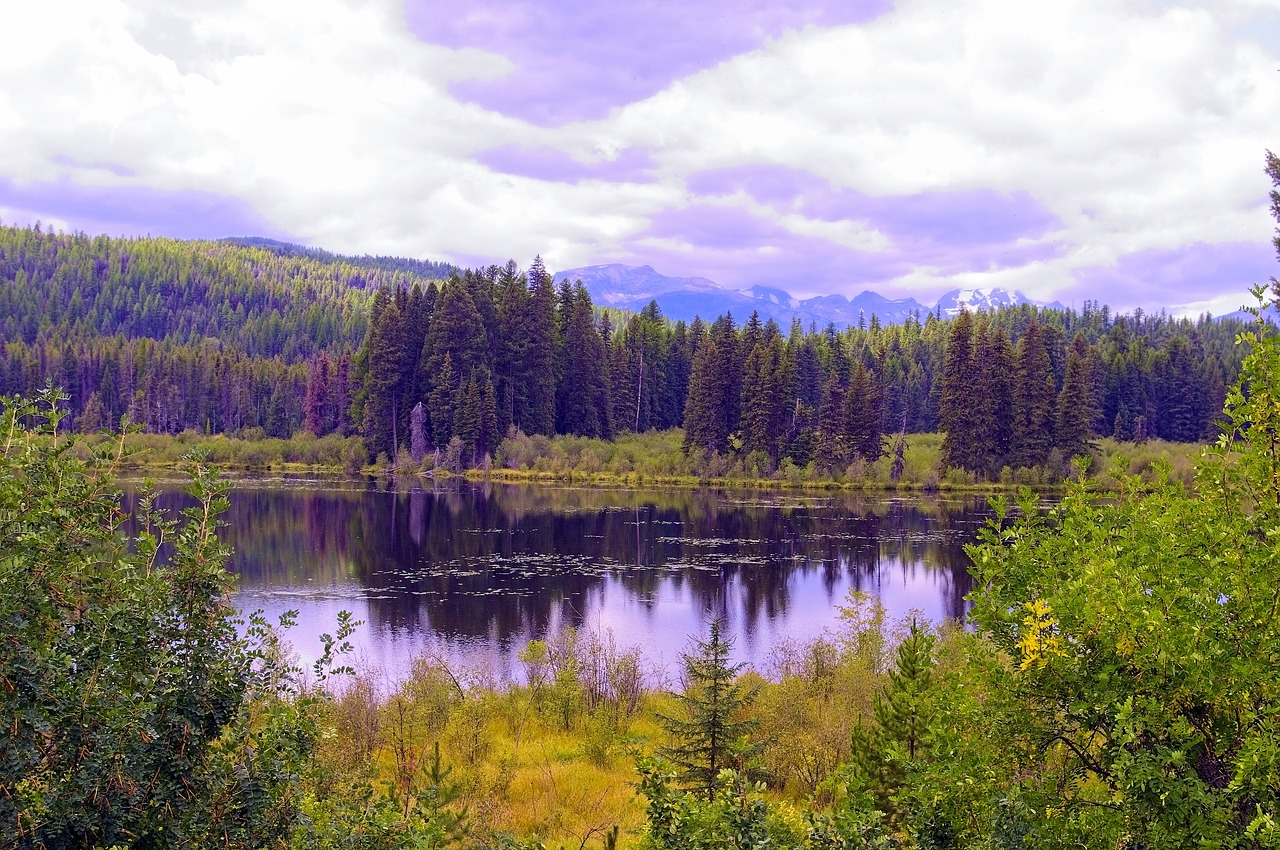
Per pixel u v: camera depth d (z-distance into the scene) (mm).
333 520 55562
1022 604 6543
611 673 23625
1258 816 4770
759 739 18500
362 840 5879
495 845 8539
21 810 4215
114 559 5305
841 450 83438
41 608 4691
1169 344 106250
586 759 19688
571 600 36219
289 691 5762
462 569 42125
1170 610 5699
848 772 8336
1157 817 5387
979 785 6285
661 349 110188
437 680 20984
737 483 82500
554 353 96250
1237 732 5715
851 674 20672
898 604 35969
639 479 84125
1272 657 5539
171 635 4887
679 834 5926
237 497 65188
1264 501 6301
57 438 5465
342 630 6383
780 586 39375
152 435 90188
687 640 30797
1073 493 7184
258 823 5020
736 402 90188
